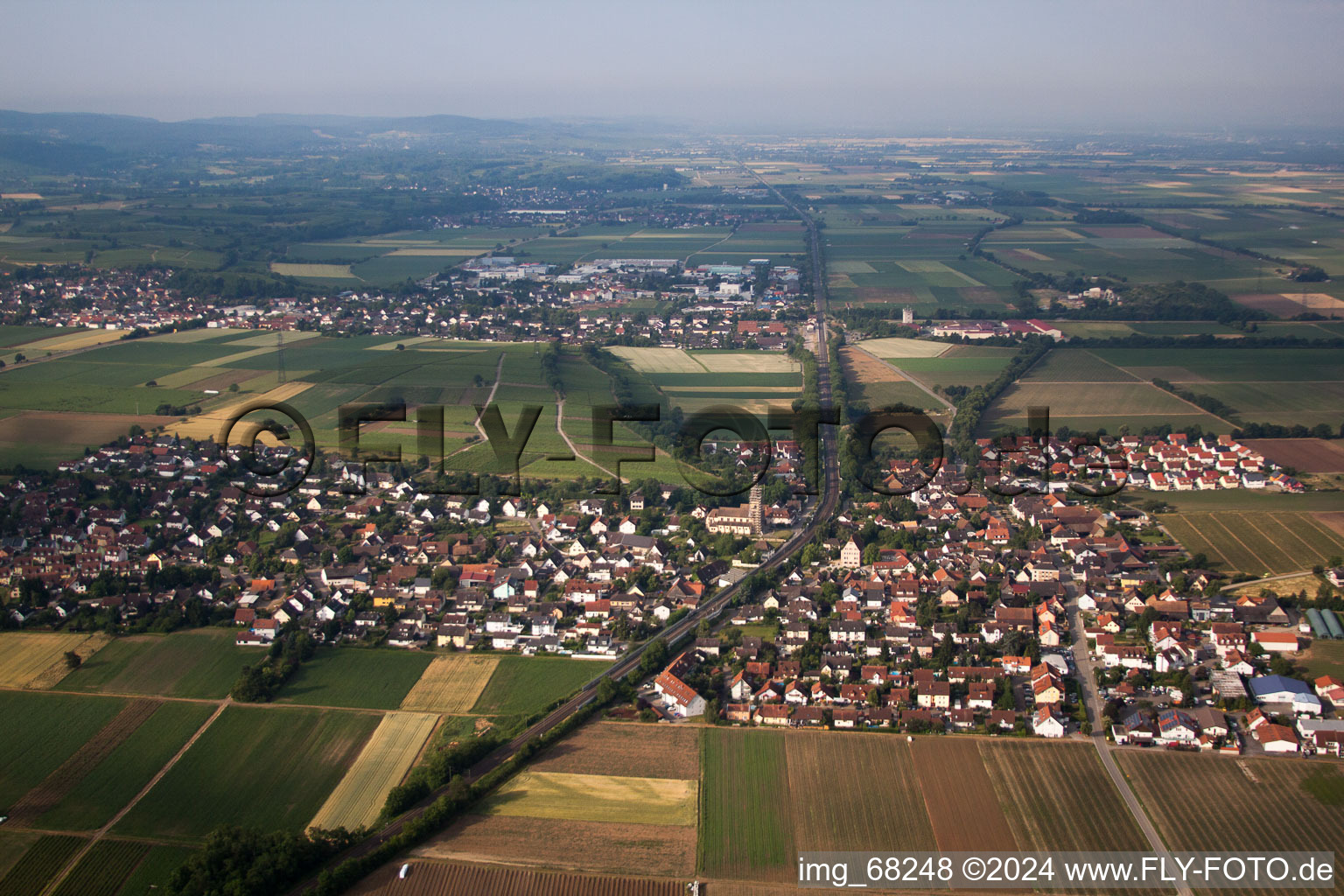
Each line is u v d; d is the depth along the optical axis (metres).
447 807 186.50
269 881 170.75
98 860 179.12
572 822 187.25
